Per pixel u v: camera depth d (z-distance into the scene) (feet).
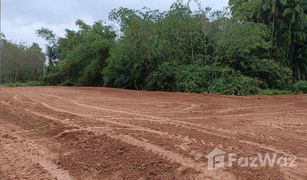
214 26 92.79
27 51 188.24
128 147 25.18
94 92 79.46
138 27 93.40
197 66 89.66
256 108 51.75
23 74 189.16
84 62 130.31
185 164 21.58
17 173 22.44
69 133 31.30
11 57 183.32
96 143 27.27
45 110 46.88
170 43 93.86
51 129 33.99
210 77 86.74
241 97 69.62
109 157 23.89
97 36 122.42
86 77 127.03
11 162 24.63
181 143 26.22
